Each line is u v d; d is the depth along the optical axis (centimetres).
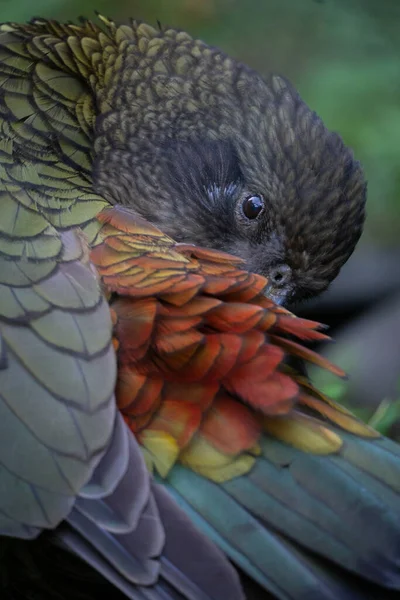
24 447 417
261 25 922
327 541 414
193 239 607
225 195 606
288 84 629
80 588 480
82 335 444
